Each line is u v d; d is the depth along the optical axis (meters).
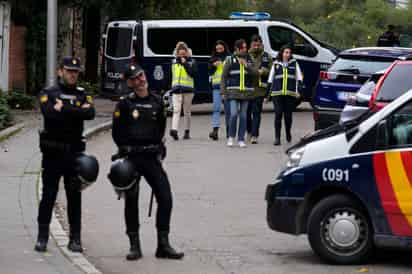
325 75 38.53
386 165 18.38
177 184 29.08
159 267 18.97
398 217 18.31
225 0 83.94
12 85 54.22
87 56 67.31
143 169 19.34
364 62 38.22
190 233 22.34
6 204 23.92
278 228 19.45
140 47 51.31
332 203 18.81
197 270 18.70
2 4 50.25
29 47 54.53
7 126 40.44
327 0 94.06
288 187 19.22
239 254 20.20
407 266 18.92
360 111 31.42
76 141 19.00
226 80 37.44
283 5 91.69
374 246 19.23
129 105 19.06
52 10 37.81
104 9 61.72
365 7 95.56
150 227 23.08
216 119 40.19
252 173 31.38
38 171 29.36
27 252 18.97
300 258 19.77
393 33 66.00
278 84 38.09
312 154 19.08
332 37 91.75
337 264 18.92
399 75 28.73
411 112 18.41
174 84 39.81
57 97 18.67
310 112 54.22
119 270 18.66
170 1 65.94
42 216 19.19
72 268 17.75
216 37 51.78
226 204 26.05
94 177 18.88
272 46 52.59
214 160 34.12
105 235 22.05
